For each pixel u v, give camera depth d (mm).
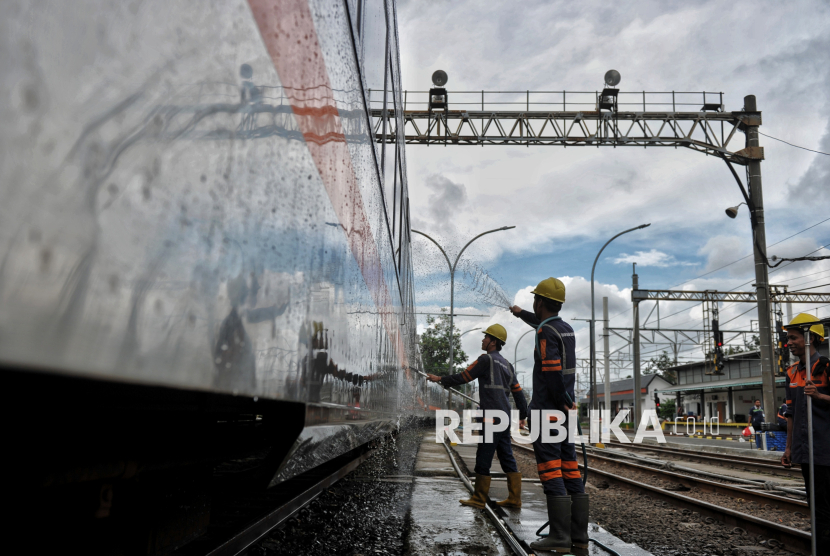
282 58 1594
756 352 42938
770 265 16906
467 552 4051
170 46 976
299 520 4820
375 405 4430
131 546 1930
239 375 1299
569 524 4262
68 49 726
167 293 966
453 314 26375
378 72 4219
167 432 1985
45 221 684
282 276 1604
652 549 5078
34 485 1312
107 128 804
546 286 4613
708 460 14961
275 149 1532
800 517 6875
